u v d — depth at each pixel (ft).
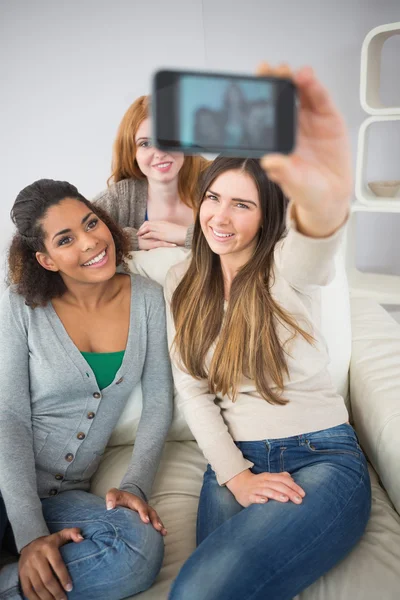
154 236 4.88
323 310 4.10
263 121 1.36
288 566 2.82
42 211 3.48
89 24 6.76
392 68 7.13
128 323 3.84
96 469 3.92
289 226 2.80
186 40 6.91
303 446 3.40
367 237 7.92
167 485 3.83
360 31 6.90
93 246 3.50
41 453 3.66
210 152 1.36
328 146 1.62
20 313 3.68
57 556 2.99
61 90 6.98
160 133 1.34
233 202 3.31
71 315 3.74
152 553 3.04
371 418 3.77
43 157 7.20
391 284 7.09
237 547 2.82
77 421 3.70
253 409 3.53
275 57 7.00
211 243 3.44
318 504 3.04
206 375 3.71
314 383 3.56
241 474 3.36
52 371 3.65
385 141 7.44
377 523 3.37
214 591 2.67
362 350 4.29
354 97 7.22
